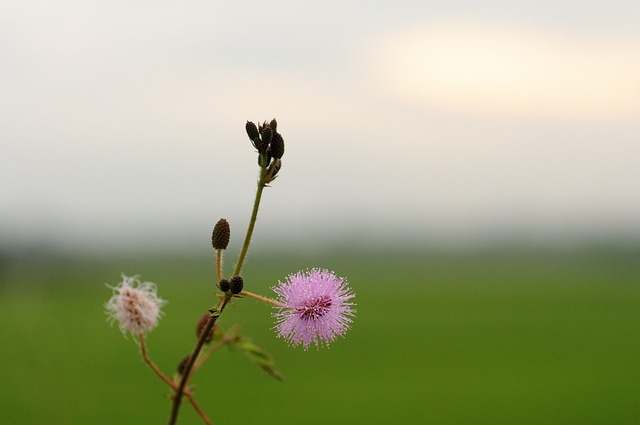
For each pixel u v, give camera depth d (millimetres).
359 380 46750
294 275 3877
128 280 3734
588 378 46875
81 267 125500
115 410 33562
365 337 71125
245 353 3859
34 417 31016
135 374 44312
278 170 3363
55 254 112250
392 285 147500
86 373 43969
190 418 32562
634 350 61000
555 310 99062
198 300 95062
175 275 167750
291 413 35406
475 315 92438
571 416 34656
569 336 71375
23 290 87250
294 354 58938
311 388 43406
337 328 3777
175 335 61594
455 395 41188
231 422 32375
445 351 61438
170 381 3496
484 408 37125
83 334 61812
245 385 44406
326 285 3824
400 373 49719
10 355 48750
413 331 76125
